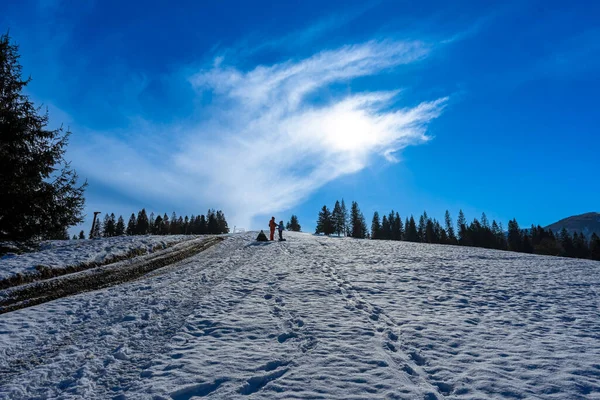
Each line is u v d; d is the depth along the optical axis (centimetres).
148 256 1627
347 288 1052
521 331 679
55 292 991
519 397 419
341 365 506
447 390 442
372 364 510
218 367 503
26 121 1151
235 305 855
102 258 1438
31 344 610
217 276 1235
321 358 531
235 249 2127
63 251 1494
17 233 1129
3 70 1181
